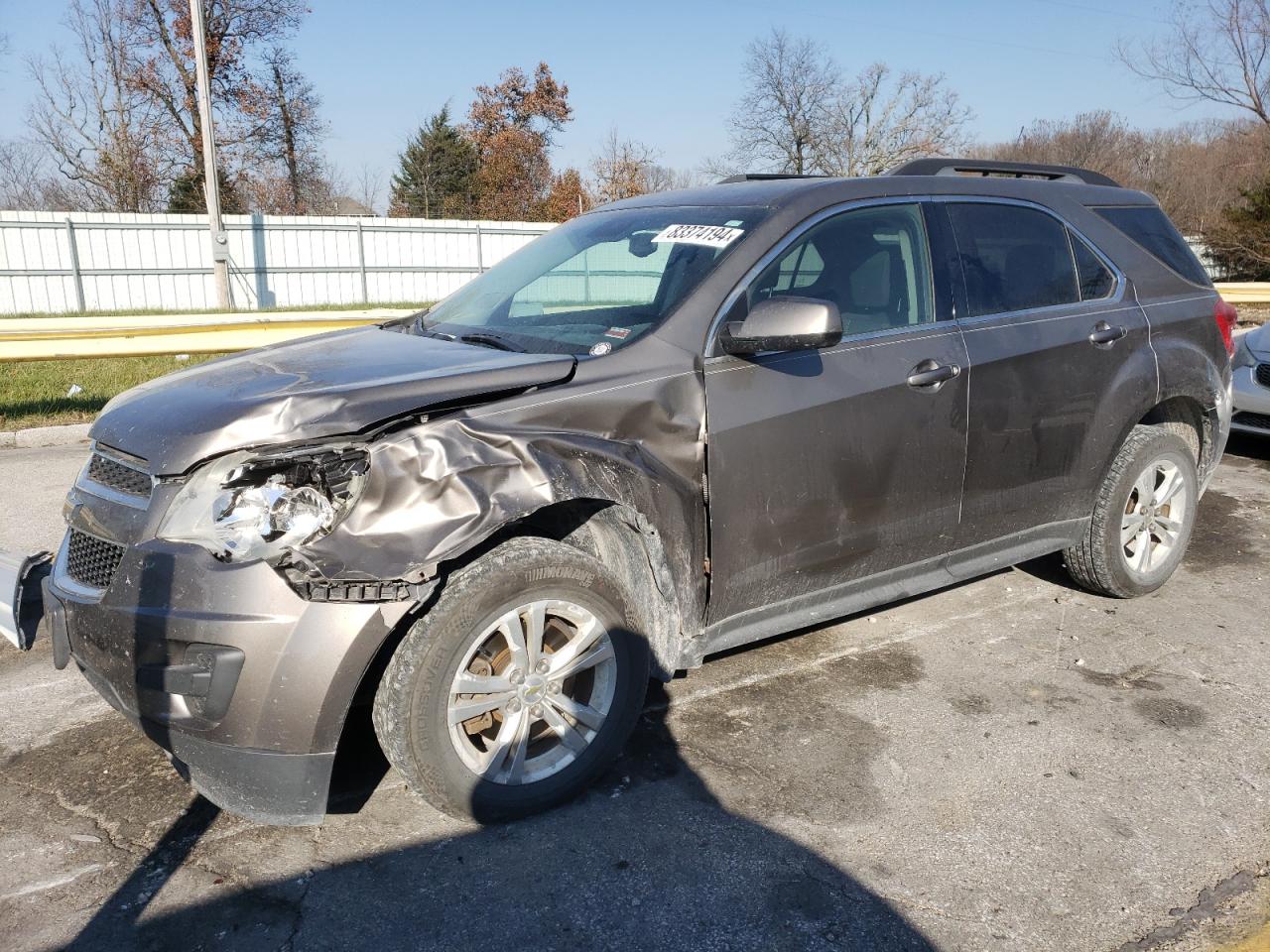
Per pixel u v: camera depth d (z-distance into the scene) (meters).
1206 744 3.39
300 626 2.45
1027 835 2.86
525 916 2.51
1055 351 3.98
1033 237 4.14
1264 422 7.59
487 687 2.74
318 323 8.91
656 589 3.10
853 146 42.81
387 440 2.57
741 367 3.19
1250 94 28.78
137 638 2.51
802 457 3.29
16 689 3.76
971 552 3.96
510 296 3.81
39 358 7.84
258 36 36.09
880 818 2.94
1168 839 2.85
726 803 3.01
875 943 2.42
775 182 3.82
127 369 10.97
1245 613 4.59
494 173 47.59
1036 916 2.52
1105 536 4.41
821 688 3.77
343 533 2.49
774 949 2.40
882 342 3.53
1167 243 4.68
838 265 3.53
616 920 2.50
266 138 37.25
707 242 3.45
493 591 2.65
